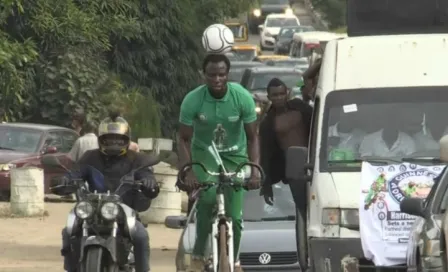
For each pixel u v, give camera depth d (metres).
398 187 23.16
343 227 23.12
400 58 25.53
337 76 25.48
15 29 66.25
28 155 53.41
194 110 22.42
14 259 35.09
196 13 81.69
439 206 21.09
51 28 66.44
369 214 22.98
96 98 66.56
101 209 21.98
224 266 21.48
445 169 22.19
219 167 21.91
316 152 24.61
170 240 41.47
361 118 24.84
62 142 55.69
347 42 26.08
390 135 24.62
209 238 23.03
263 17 166.62
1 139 54.78
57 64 66.50
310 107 28.09
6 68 57.22
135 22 71.44
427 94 24.98
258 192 31.45
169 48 77.25
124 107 66.19
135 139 65.19
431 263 20.19
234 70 84.00
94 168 22.88
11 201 46.56
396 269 22.77
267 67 76.75
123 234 22.34
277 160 28.17
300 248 25.97
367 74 25.39
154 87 76.50
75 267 22.69
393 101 24.98
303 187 25.88
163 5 75.94
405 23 27.97
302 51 104.44
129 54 75.44
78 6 70.75
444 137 22.19
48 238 40.12
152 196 23.08
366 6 28.11
